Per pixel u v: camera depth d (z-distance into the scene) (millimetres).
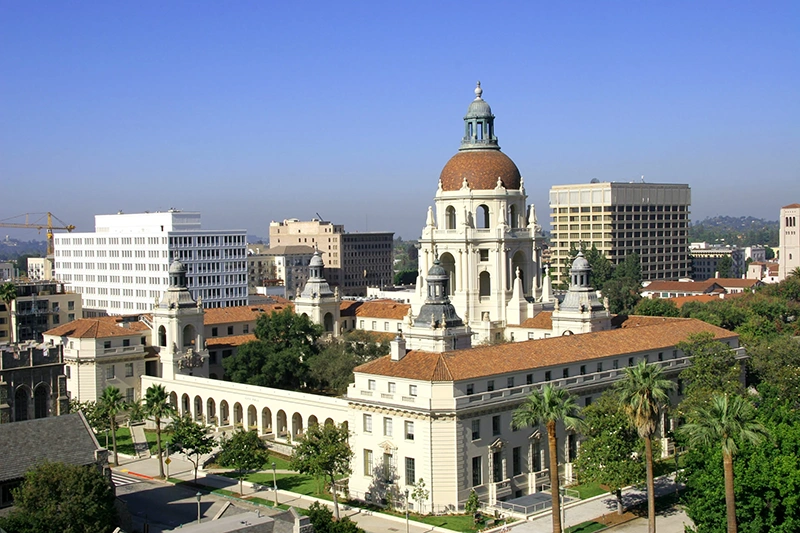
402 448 140500
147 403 160125
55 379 134625
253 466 150875
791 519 105938
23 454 113875
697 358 167000
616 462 126750
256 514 97750
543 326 196250
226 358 196625
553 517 113250
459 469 136375
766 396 167375
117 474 159125
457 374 139000
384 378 144125
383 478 143125
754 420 105625
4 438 114562
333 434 141250
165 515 133125
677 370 173500
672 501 135500
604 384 158750
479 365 143750
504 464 142375
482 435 140375
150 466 164625
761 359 190000
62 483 106438
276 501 139000
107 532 108938
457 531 125562
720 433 101312
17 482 111188
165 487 150250
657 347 172125
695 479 115062
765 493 106562
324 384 195125
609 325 193500
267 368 189750
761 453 108500
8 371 129625
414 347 168625
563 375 155125
